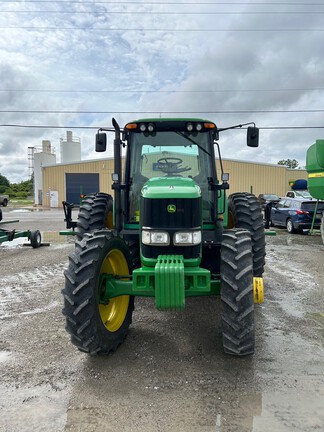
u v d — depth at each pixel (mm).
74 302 3627
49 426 2848
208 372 3631
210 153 5113
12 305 5699
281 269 8289
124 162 5254
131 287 3912
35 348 4184
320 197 10336
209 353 4039
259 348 4168
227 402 3135
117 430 2799
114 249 4117
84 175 38156
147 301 5902
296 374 3598
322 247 11469
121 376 3564
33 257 9688
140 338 4445
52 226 17875
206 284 3693
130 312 4434
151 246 3877
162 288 3531
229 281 3676
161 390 3322
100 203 5973
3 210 33094
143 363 3818
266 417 2934
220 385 3395
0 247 11461
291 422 2869
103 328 3814
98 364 3801
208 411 3014
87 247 3820
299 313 5367
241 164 36875
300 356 3980
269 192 37000
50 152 44906
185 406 3082
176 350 4117
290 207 15445
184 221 3812
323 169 10023
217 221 5027
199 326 4828
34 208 36469
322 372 3639
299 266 8609
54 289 6566
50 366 3771
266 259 9469
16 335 4547
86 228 5738
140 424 2863
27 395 3264
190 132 5137
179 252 3850
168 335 4535
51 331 4664
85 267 3676
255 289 3873
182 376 3555
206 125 5059
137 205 5121
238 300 3619
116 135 4910
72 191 38312
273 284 6980
